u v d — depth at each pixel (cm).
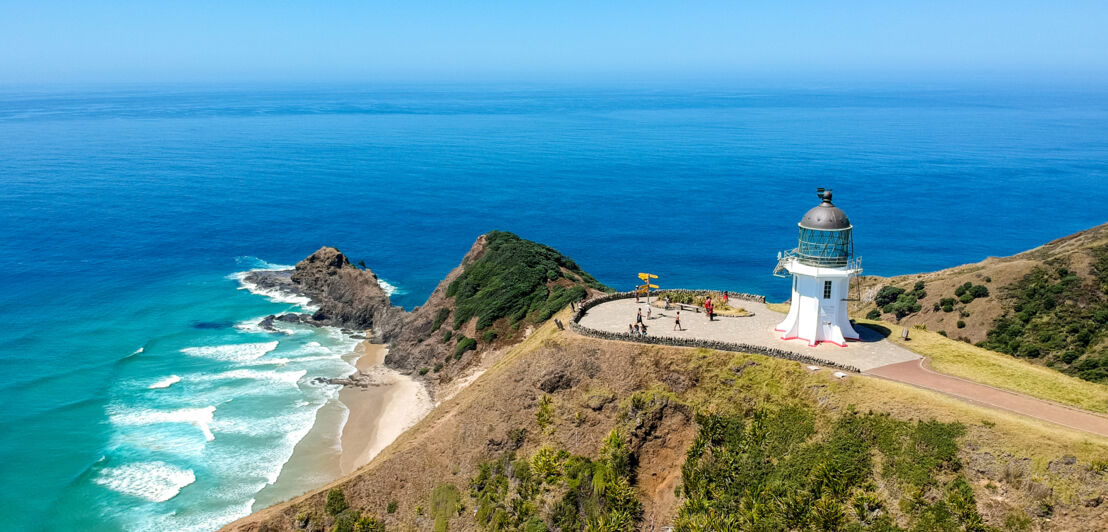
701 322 6519
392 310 11106
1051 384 4962
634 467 5331
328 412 8319
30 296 12431
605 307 7125
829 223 5650
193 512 6353
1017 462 4053
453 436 6131
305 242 17338
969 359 5456
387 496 5872
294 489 6719
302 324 11481
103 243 16325
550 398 5947
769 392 5184
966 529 3941
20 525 6153
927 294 10306
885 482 4328
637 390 5641
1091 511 3747
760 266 15938
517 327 8856
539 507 5322
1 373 9200
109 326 11112
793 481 4566
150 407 8356
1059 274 9288
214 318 11662
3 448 7338
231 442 7569
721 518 4594
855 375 5088
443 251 17012
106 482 6800
